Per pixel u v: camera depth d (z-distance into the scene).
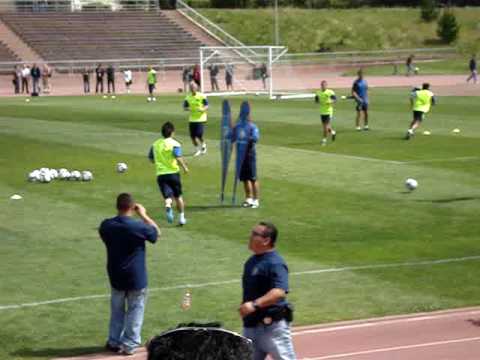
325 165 31.36
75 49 85.62
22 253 19.48
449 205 24.42
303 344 13.73
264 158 33.16
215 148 36.44
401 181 28.06
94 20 90.50
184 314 15.34
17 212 23.73
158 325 14.78
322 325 14.71
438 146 36.12
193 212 23.69
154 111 53.84
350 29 102.50
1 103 61.66
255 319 10.30
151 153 22.30
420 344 13.70
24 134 41.28
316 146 36.47
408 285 17.08
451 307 15.74
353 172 29.83
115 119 48.62
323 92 36.88
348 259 18.92
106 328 14.78
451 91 68.81
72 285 17.12
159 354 7.13
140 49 88.00
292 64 92.31
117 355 13.58
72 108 56.47
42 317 15.29
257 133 24.06
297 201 25.06
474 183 27.72
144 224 13.58
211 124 46.19
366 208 24.08
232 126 24.86
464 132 41.12
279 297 10.19
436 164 31.39
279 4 110.06
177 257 19.06
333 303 15.92
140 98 66.25
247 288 10.40
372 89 72.62
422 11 105.75
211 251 19.59
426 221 22.55
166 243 20.30
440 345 13.65
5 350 13.73
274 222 22.44
